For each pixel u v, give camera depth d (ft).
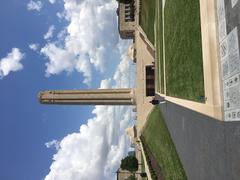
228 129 59.21
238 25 56.95
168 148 124.77
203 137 74.23
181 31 107.14
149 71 210.18
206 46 73.61
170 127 126.93
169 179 113.39
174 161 110.42
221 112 62.64
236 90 57.16
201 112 76.38
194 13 89.20
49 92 291.58
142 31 235.81
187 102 94.17
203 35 76.38
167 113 136.77
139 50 244.83
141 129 234.79
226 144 59.67
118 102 276.82
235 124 56.39
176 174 104.37
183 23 104.37
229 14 60.75
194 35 88.02
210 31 70.33
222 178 61.31
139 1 249.96
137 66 251.39
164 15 151.53
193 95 87.97
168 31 137.80
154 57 196.54
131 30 315.99
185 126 95.40
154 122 179.42
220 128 62.80
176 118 112.16
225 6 62.59
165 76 146.10
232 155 56.75
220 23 65.16
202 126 75.25
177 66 114.11
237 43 57.26
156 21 182.39
